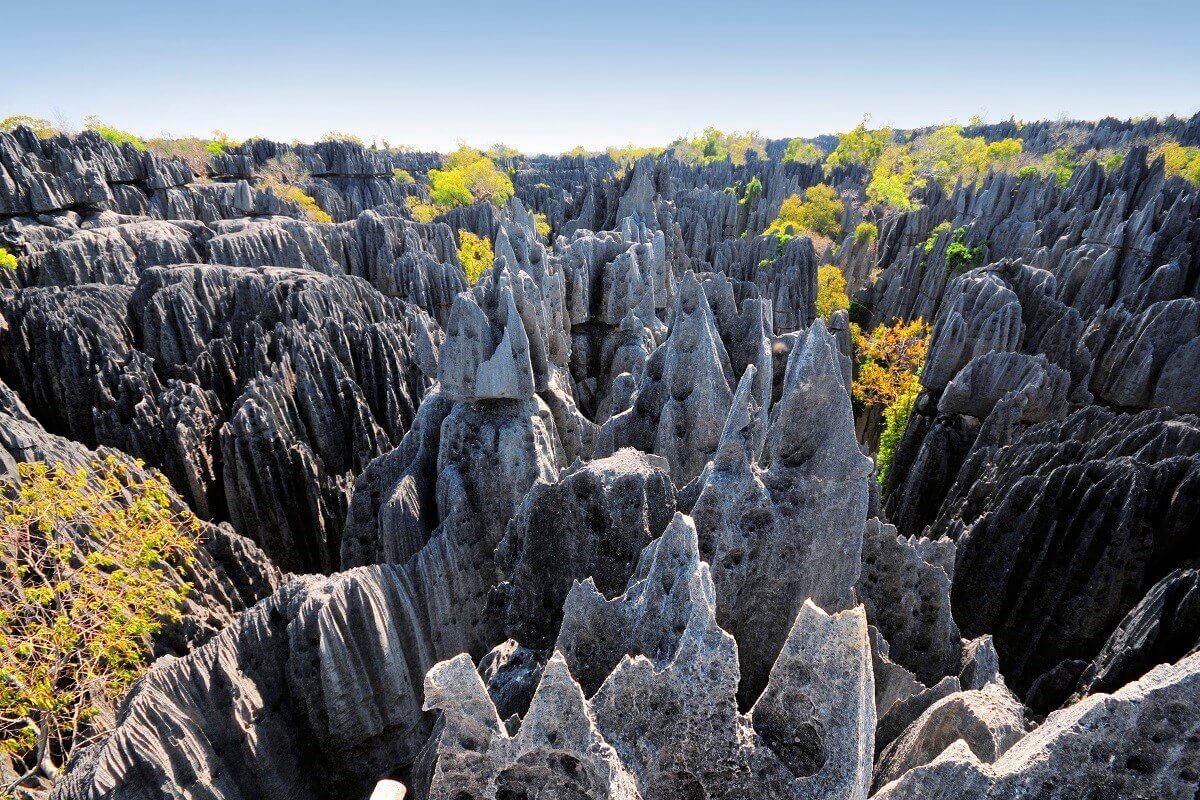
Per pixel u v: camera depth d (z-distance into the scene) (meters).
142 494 28.09
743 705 15.71
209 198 127.81
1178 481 24.56
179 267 63.44
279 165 171.88
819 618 9.91
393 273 90.50
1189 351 47.28
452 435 31.53
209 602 26.97
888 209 147.75
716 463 15.13
